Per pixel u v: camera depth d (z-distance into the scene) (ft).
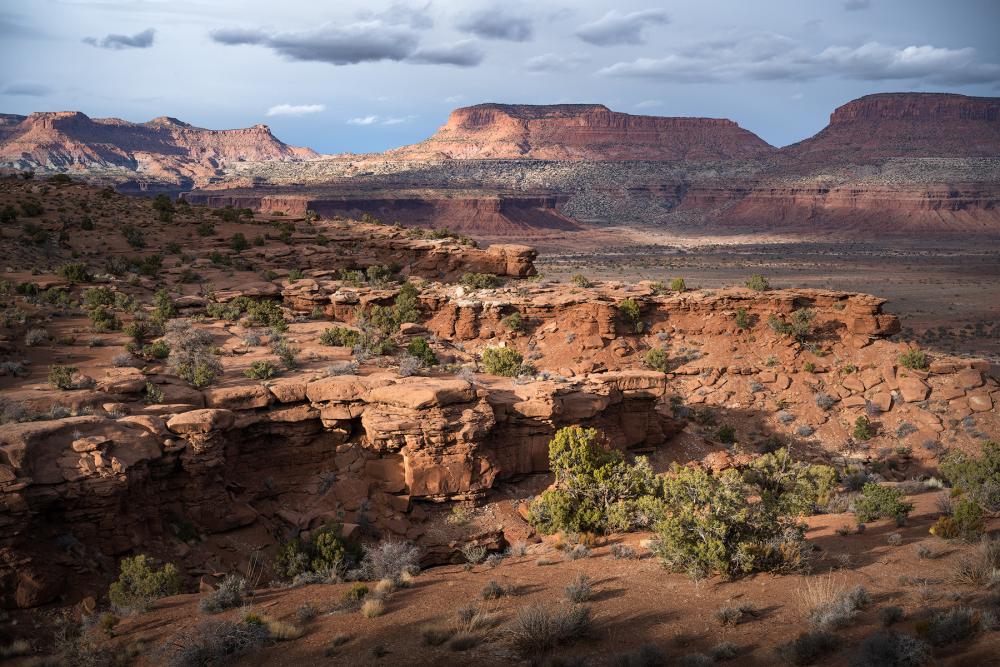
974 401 182.29
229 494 103.50
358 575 82.99
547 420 124.67
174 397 110.42
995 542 61.11
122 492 86.79
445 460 112.78
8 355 134.82
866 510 88.74
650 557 76.64
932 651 44.01
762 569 66.23
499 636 56.39
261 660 56.95
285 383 118.73
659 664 49.26
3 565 75.05
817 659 46.88
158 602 74.84
